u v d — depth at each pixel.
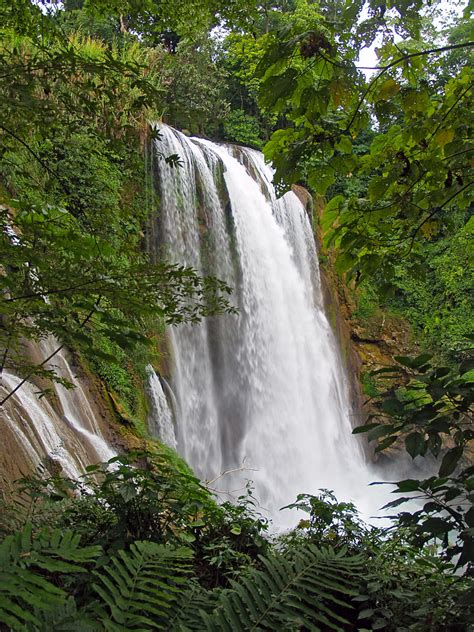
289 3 24.22
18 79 2.93
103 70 3.19
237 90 27.52
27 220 2.90
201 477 15.37
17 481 3.60
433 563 3.51
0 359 3.97
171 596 1.87
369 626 3.19
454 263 26.45
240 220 19.66
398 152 3.70
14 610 1.33
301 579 2.28
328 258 25.33
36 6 3.69
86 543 3.25
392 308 27.28
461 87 3.58
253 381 18.47
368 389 24.72
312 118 3.20
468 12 3.37
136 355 12.84
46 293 2.68
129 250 3.24
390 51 3.36
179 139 17.88
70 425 8.59
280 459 18.80
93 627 1.59
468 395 2.32
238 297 18.66
